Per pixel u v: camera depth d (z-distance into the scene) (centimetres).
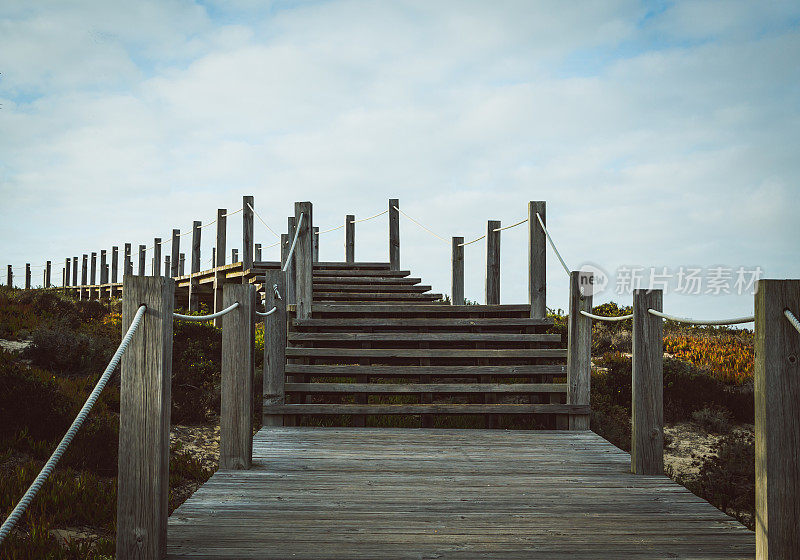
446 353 670
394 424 715
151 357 245
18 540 373
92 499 467
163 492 250
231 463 423
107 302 1702
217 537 286
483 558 264
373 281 1116
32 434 589
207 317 326
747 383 1144
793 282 226
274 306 625
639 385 423
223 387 424
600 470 434
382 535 292
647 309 425
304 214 791
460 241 940
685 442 926
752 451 771
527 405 615
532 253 708
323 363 825
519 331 724
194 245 1652
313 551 270
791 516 223
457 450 501
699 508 342
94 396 221
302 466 437
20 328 1050
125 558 242
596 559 264
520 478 409
